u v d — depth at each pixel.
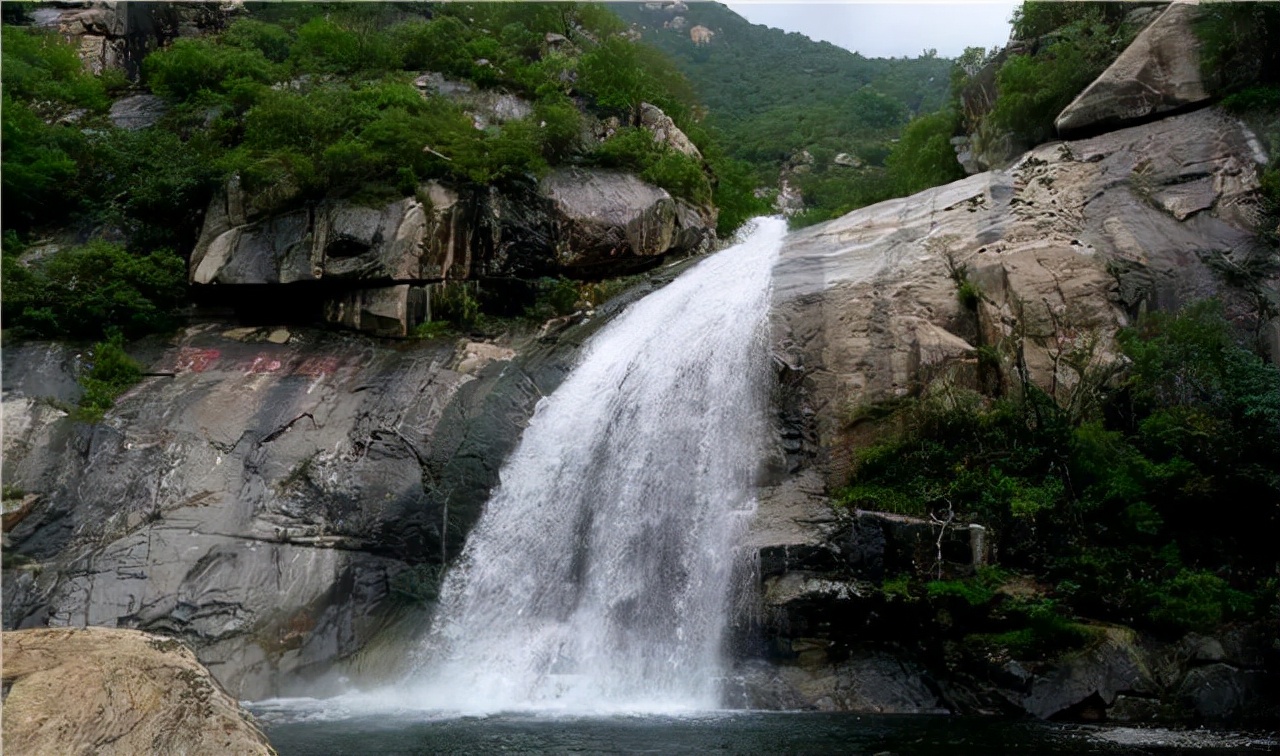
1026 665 16.92
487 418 24.52
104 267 28.84
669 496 22.58
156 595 21.45
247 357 27.84
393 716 16.95
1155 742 14.06
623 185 32.56
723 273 28.77
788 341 24.23
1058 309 22.55
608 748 13.71
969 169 32.62
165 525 22.59
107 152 31.78
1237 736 14.66
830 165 59.19
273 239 29.47
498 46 38.84
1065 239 23.92
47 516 22.72
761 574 19.06
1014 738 14.41
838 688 17.86
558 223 30.89
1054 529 19.14
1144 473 19.19
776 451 22.64
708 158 41.94
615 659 20.27
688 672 19.38
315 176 29.59
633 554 21.86
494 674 20.50
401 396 25.38
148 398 25.77
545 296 30.30
